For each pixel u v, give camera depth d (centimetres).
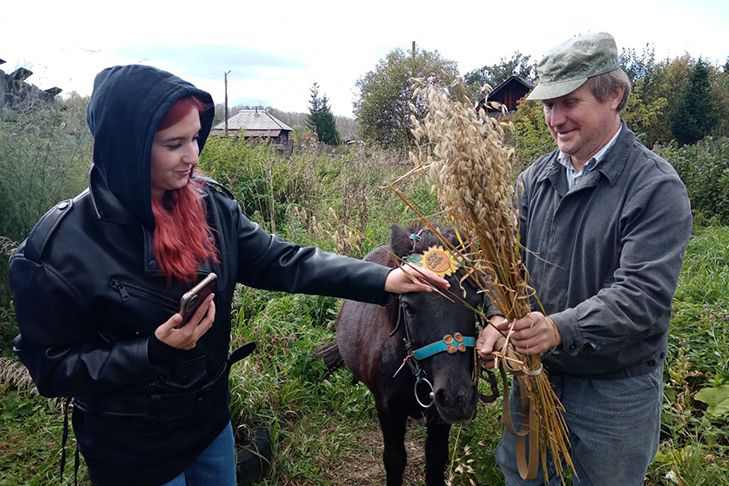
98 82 176
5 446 380
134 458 196
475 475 346
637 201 210
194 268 187
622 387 227
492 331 235
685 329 498
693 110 2828
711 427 365
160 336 170
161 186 182
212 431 212
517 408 263
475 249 221
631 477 236
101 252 177
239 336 471
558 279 234
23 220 495
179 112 173
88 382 176
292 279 228
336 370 480
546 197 243
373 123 2495
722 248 830
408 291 231
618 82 214
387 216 741
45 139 518
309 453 402
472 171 188
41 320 176
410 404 300
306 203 827
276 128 3678
